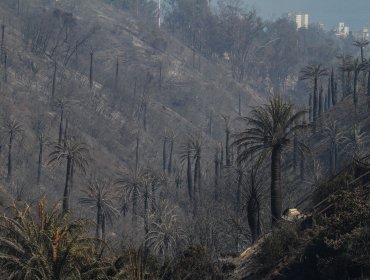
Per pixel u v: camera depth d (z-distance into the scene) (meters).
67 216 23.70
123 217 71.00
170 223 49.00
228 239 39.47
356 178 28.72
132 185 72.88
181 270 26.53
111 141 122.12
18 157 94.00
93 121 124.50
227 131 87.56
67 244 22.25
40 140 91.06
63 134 110.38
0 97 106.12
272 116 40.06
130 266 22.48
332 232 24.67
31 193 76.31
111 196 71.94
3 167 89.31
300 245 26.33
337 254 23.67
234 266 29.86
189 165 83.50
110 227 71.38
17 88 118.88
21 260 21.45
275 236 28.05
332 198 26.38
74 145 66.00
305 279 25.09
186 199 79.88
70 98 126.75
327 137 82.00
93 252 23.28
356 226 23.92
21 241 22.12
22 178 87.62
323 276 23.92
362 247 22.53
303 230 27.92
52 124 110.50
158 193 84.38
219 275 28.14
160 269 26.09
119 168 111.12
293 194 51.44
